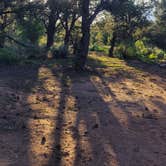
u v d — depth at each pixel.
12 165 8.26
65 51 37.03
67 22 43.91
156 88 22.19
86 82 22.02
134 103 16.20
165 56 61.84
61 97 16.42
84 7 26.84
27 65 28.95
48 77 23.05
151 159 9.28
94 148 9.73
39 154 8.99
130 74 29.14
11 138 9.99
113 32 49.81
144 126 12.25
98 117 13.01
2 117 11.93
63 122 11.99
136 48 57.06
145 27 53.44
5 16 41.56
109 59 43.66
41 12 35.78
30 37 43.72
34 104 14.42
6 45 36.75
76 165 8.52
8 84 19.02
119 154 9.45
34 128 11.04
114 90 19.73
